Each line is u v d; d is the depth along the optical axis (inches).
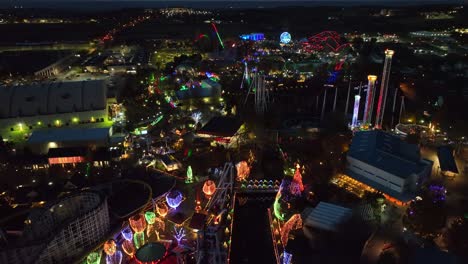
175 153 3673.7
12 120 4143.7
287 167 3331.7
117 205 2632.9
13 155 3639.3
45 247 1971.0
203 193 2918.3
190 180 3110.2
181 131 4195.4
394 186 2915.8
